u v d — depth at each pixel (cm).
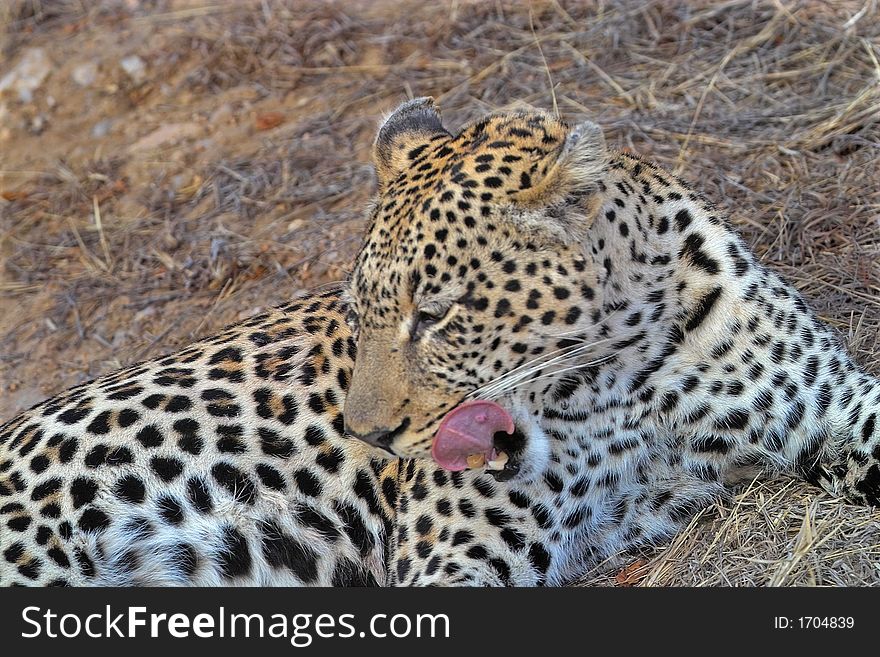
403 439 519
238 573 602
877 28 915
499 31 1062
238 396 612
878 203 757
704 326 557
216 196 984
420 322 510
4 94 1159
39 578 596
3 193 1060
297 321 641
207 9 1208
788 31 945
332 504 601
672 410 568
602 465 571
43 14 1250
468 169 509
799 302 593
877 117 820
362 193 935
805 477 587
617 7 1036
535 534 562
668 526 596
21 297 966
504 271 498
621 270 528
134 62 1155
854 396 575
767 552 557
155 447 603
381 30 1116
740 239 589
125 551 600
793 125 853
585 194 499
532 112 559
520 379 520
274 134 1040
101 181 1046
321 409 603
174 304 907
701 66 944
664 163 848
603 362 545
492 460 528
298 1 1178
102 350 893
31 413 647
